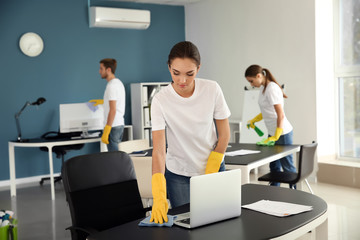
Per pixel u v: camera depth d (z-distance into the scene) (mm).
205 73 7863
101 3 7242
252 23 6840
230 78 7359
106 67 5523
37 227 4398
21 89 6605
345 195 5281
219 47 7516
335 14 6059
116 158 2561
